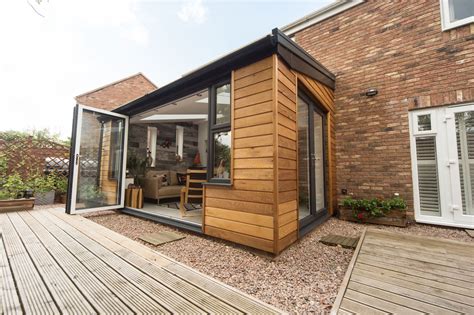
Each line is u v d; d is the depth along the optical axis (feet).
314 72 11.58
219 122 9.80
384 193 12.73
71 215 12.73
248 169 8.12
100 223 12.14
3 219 11.65
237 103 8.73
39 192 17.87
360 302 4.58
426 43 11.89
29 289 4.66
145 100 13.79
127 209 14.87
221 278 5.95
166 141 24.12
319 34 15.97
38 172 19.07
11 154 18.24
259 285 5.59
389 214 11.74
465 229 10.44
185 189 13.17
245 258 7.34
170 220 11.48
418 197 11.79
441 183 11.16
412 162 12.05
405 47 12.51
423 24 12.02
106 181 14.75
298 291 5.32
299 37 16.97
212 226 9.16
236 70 8.89
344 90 14.61
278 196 7.37
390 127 12.78
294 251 8.03
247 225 7.94
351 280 5.50
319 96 12.38
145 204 17.70
